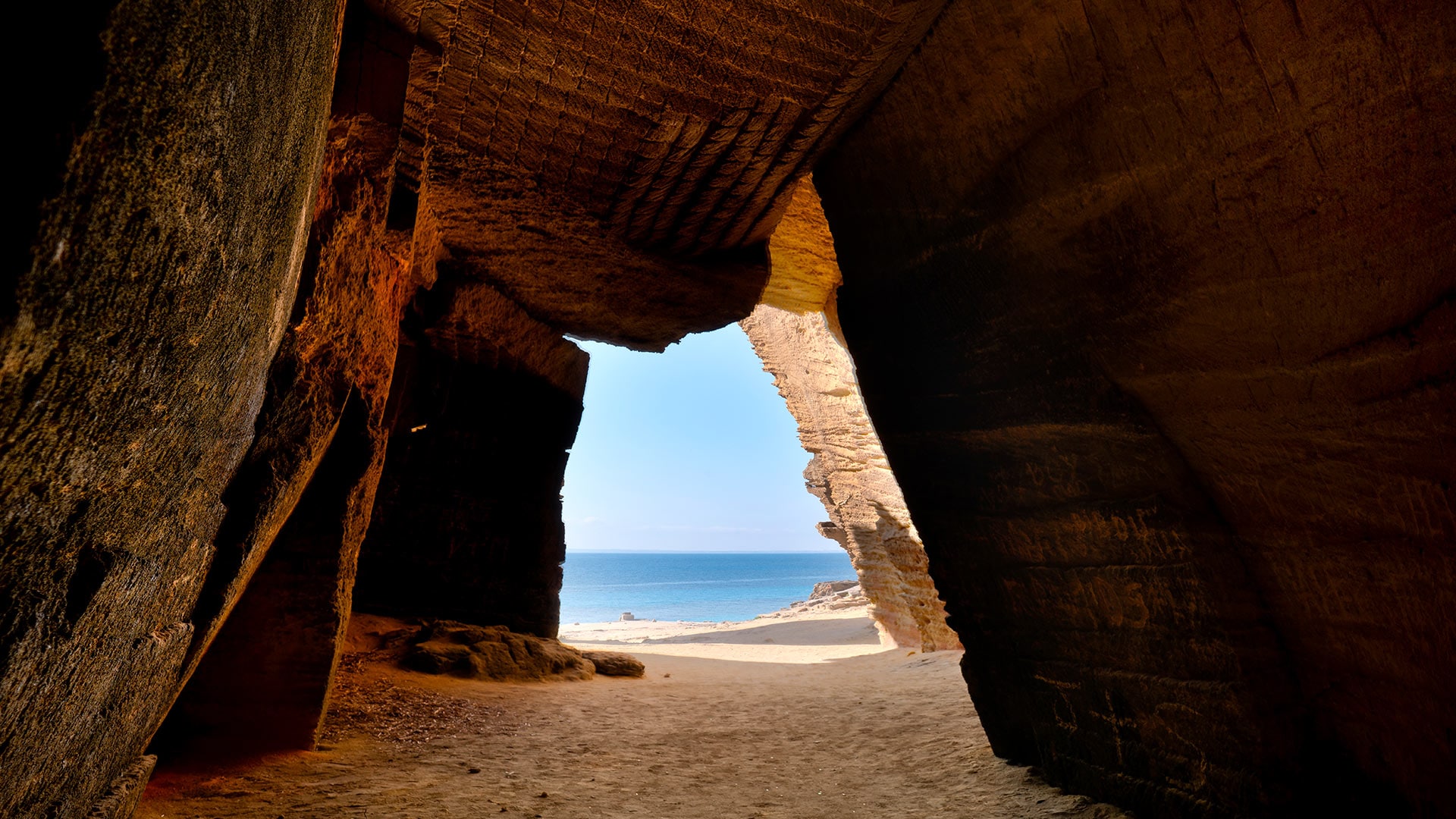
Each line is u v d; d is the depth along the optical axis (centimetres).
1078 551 414
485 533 1024
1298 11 236
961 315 455
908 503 541
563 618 5250
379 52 484
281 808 403
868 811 446
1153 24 288
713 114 535
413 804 425
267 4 132
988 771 491
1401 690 280
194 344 148
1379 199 231
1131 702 391
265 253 179
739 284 886
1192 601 348
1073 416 390
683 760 579
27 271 89
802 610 2980
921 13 404
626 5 455
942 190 447
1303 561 307
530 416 1084
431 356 929
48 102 87
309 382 403
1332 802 323
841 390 1518
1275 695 328
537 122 574
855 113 511
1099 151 331
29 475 112
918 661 1183
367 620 919
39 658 134
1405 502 255
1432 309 224
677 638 2156
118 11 89
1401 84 216
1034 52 352
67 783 185
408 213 578
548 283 895
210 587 309
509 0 464
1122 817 385
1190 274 304
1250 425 304
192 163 117
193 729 493
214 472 220
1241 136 268
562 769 532
